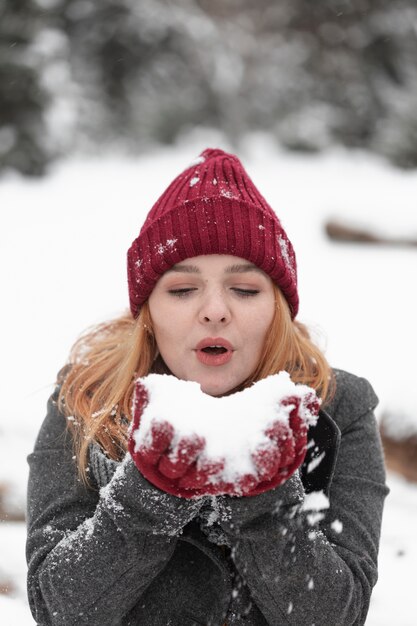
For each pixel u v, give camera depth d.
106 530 1.46
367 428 1.78
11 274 8.62
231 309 1.62
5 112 14.62
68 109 15.59
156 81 19.70
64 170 15.40
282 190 13.89
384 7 20.05
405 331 6.59
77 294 7.95
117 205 12.58
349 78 19.58
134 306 1.78
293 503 1.47
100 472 1.63
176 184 1.77
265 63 19.64
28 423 4.30
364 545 1.62
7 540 2.91
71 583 1.46
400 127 16.89
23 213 11.89
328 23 19.73
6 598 2.42
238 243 1.65
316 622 1.49
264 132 19.95
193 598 1.61
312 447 1.65
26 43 15.02
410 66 20.47
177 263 1.66
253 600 1.60
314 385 1.74
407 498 3.63
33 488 1.70
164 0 19.20
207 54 18.92
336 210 10.10
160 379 1.36
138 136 18.08
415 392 4.00
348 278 8.40
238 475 1.31
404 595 2.64
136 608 1.61
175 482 1.35
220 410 1.33
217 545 1.60
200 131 19.08
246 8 19.22
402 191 12.93
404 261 9.01
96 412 1.69
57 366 5.69
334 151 18.52
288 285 1.71
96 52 19.03
